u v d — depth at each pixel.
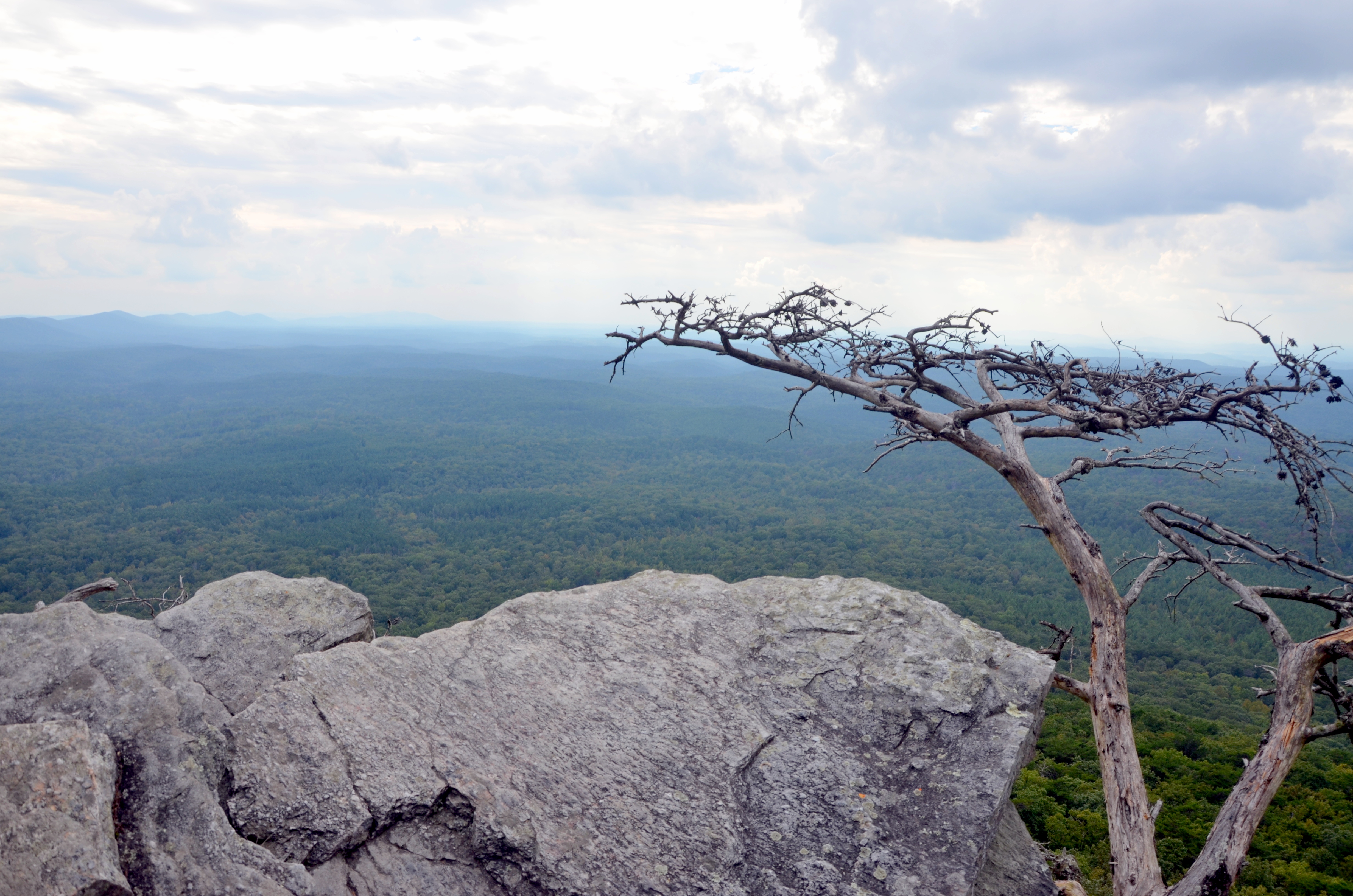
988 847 6.68
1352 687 6.63
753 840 5.49
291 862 4.29
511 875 4.95
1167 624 101.62
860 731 6.49
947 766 6.18
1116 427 6.70
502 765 5.55
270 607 6.71
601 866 5.04
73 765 3.94
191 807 4.29
